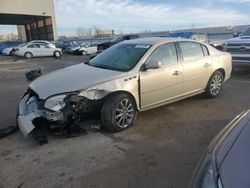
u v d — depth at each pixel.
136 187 3.14
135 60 5.02
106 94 4.48
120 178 3.32
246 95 7.04
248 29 10.84
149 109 5.43
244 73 10.45
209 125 4.95
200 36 17.62
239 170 1.83
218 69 6.49
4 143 4.35
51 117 4.14
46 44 24.34
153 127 4.88
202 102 6.35
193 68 5.82
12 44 29.30
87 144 4.22
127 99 4.69
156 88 5.12
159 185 3.17
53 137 4.48
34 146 4.21
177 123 5.06
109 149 4.05
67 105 4.19
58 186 3.20
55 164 3.67
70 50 27.61
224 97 6.81
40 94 4.27
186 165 3.58
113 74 4.70
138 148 4.07
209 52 6.34
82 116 4.48
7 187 3.21
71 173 3.45
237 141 2.15
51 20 41.31
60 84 4.42
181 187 3.12
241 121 2.50
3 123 5.31
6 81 10.47
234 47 9.82
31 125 4.12
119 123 4.64
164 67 5.25
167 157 3.80
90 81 4.47
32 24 49.25
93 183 3.23
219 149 2.16
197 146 4.11
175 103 6.26
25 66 16.17
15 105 6.63
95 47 28.20
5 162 3.76
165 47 5.40
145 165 3.60
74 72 4.95
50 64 17.27
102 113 4.52
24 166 3.64
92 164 3.65
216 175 1.89
